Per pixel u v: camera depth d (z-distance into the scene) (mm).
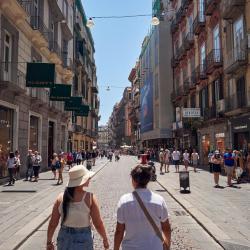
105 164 44375
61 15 32156
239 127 24766
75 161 34250
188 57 42031
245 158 20781
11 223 9344
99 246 7352
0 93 18250
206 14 31859
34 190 16125
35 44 25156
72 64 42188
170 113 53156
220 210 11039
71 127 43344
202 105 35562
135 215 3459
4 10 18844
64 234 3855
